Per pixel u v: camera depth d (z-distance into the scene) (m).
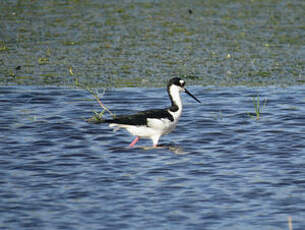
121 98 19.09
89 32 26.62
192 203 11.12
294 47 24.77
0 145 14.66
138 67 22.25
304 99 18.98
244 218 10.46
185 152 14.27
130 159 13.74
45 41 25.44
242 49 24.50
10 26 27.36
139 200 11.27
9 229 10.02
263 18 28.84
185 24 27.83
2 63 22.70
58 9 30.11
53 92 19.73
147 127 14.53
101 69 22.00
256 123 16.61
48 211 10.79
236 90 20.05
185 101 19.14
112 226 10.16
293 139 15.09
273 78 21.28
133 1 31.73
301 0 32.09
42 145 14.73
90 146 14.76
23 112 17.64
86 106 18.34
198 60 23.11
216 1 31.94
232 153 14.13
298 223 10.22
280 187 11.88
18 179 12.40
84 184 12.11
